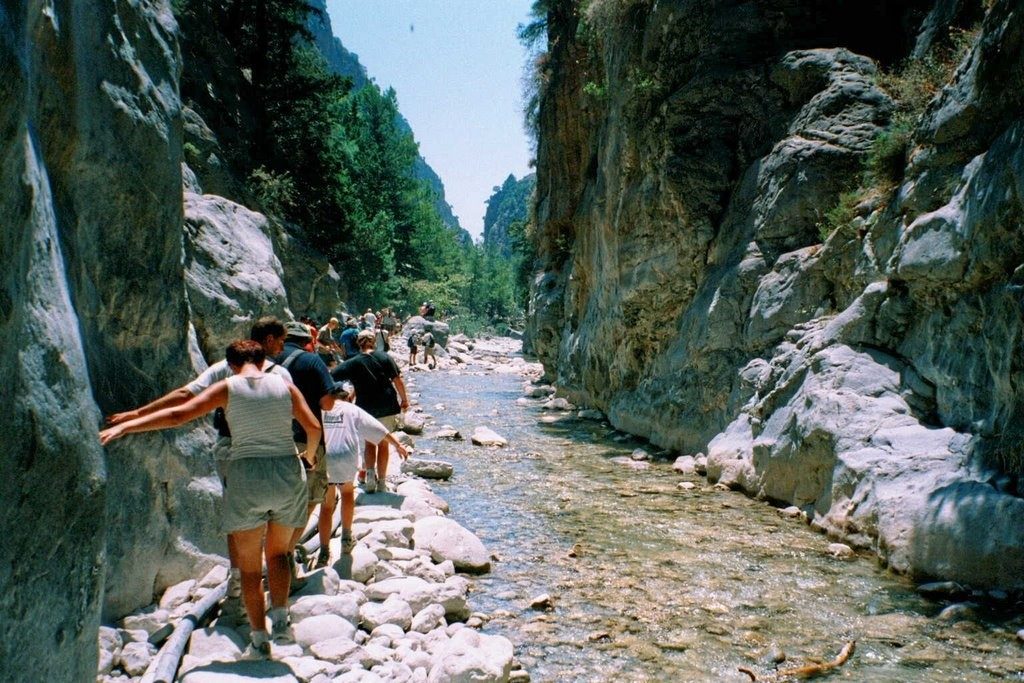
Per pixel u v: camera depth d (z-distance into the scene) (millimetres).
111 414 4430
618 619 5617
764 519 8406
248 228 7746
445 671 4297
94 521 2965
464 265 86062
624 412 14781
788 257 11164
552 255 26078
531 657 4961
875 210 10008
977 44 7984
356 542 6301
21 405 2418
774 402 9688
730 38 13617
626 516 8539
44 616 2561
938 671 4770
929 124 8789
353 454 5941
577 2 22250
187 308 5500
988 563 5965
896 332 8719
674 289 13680
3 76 2164
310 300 25359
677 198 13273
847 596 6082
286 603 4457
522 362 37125
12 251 2340
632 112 14938
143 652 4062
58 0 3918
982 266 7078
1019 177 6535
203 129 23016
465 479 10516
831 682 4617
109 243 4562
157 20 5453
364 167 53594
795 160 11617
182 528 5000
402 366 31531
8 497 2334
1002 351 6691
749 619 5621
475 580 6461
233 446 4102
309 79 30188
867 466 7551
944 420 7832
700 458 11391
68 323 2955
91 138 4348
